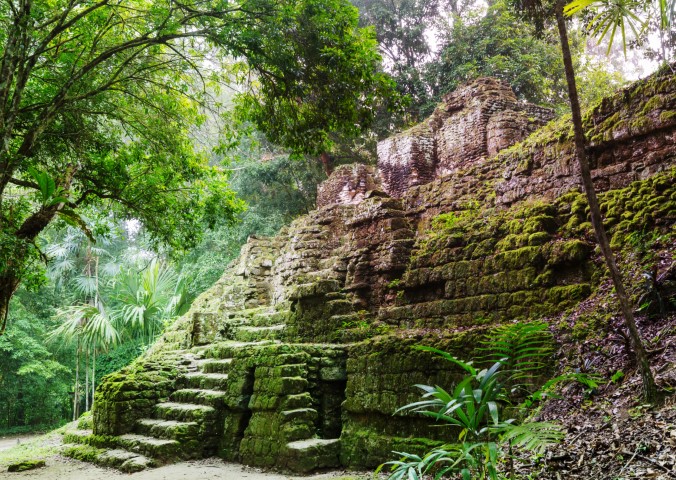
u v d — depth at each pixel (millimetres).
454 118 12477
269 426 6926
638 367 4457
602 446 3742
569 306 6027
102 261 27328
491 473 2643
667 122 6477
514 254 6848
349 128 7945
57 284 23312
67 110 7699
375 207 9789
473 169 9445
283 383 6887
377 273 9375
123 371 9750
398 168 13344
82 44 7773
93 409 9781
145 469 7324
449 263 7723
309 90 7762
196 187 9250
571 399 4648
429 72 17688
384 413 6074
